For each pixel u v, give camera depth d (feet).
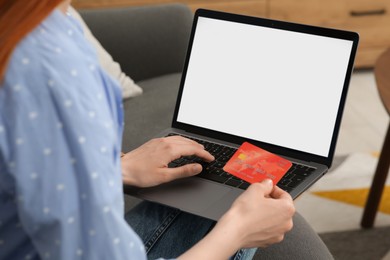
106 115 2.50
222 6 10.91
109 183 2.48
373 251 6.79
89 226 2.46
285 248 4.58
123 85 7.07
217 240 3.01
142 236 3.97
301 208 7.59
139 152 4.12
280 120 4.53
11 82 2.33
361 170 8.46
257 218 3.15
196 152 4.17
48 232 2.45
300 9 11.38
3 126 2.34
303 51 4.55
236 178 4.09
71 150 2.39
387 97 6.04
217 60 4.82
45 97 2.35
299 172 4.18
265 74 4.65
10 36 2.34
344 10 11.56
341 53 4.41
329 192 7.93
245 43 4.75
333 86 4.40
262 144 4.54
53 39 2.42
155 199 3.87
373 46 11.96
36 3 2.39
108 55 7.03
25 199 2.39
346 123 10.00
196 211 3.73
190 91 4.87
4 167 2.38
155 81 7.71
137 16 7.70
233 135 4.66
